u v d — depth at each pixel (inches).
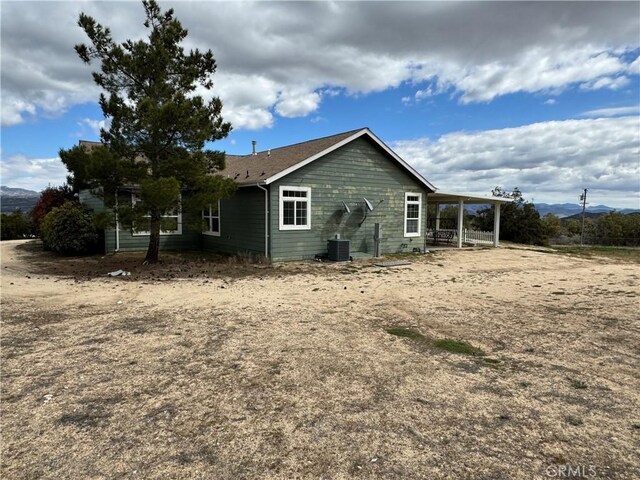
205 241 637.9
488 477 96.3
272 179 487.2
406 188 632.4
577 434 116.0
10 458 103.7
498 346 196.9
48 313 251.3
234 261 488.1
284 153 616.1
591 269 492.4
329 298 305.3
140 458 104.3
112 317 243.3
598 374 161.9
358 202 576.7
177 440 112.9
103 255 549.3
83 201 634.8
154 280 370.6
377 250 567.5
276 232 503.2
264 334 211.5
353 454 106.2
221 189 423.2
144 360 173.6
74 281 361.7
